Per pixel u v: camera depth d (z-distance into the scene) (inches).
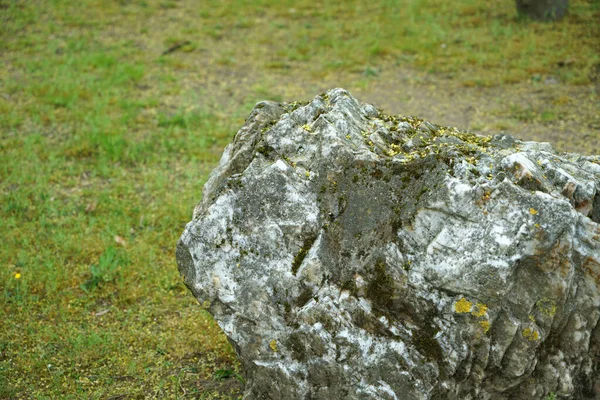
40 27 480.7
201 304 140.4
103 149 302.2
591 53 386.9
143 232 239.6
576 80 355.3
